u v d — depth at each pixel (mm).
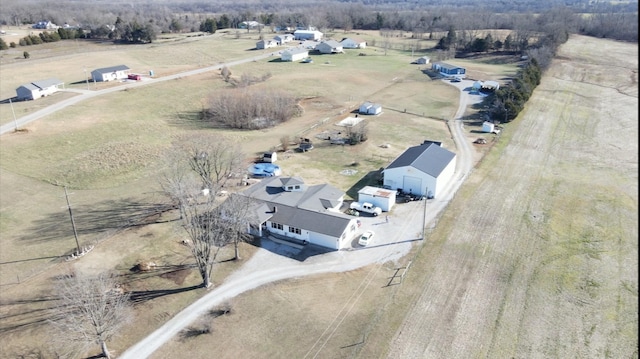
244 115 84500
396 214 52219
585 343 34031
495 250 45188
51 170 64000
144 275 41594
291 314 37031
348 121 84562
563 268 42562
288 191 54062
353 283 40594
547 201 55031
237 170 57844
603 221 50750
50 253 44812
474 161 66688
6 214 52156
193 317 36719
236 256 43625
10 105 91875
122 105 94062
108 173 62969
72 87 106438
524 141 75125
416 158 58312
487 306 37688
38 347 33562
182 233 48000
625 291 39562
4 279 40969
